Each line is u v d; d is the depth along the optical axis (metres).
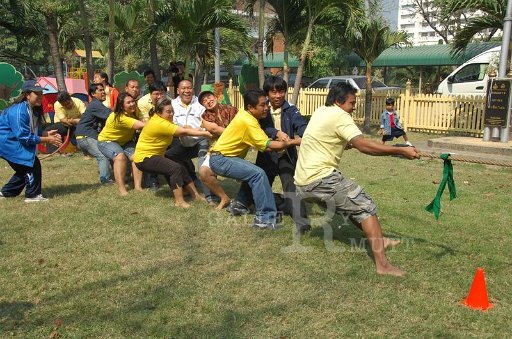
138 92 8.09
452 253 4.81
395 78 33.59
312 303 3.76
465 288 4.05
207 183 6.15
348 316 3.58
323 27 13.12
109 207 6.32
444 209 6.36
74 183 7.75
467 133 14.45
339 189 4.40
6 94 12.80
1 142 6.35
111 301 3.78
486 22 13.13
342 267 4.44
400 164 9.76
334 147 4.50
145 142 6.41
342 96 4.47
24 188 7.35
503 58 11.26
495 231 5.49
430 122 15.02
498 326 3.47
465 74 16.53
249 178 5.46
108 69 13.05
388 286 4.07
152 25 11.90
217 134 6.63
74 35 18.27
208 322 3.49
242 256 4.70
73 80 17.03
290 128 5.80
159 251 4.83
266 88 5.68
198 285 4.06
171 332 3.35
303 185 4.59
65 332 3.35
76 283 4.10
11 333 3.33
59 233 5.32
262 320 3.52
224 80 25.06
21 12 13.83
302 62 12.77
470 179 8.38
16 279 4.16
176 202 6.42
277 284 4.09
